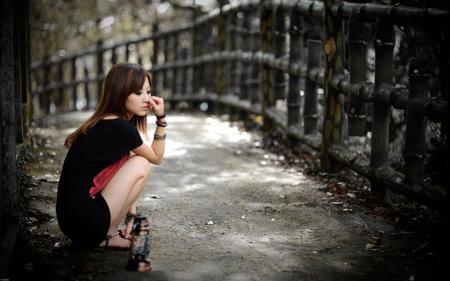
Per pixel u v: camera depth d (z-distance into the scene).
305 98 6.11
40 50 15.26
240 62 9.64
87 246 3.44
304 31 6.85
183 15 15.76
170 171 5.69
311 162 6.01
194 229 4.04
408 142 3.95
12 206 3.64
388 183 4.27
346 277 3.27
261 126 8.16
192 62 11.17
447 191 3.55
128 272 3.28
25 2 6.00
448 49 4.33
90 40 15.95
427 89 3.86
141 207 4.49
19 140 5.30
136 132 3.40
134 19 15.87
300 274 3.31
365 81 4.89
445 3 4.18
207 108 10.75
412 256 3.56
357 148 5.63
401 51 5.57
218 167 5.89
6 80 3.56
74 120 9.54
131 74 3.39
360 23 4.88
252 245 3.75
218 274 3.29
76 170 3.35
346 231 4.01
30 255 3.48
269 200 4.72
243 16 8.82
